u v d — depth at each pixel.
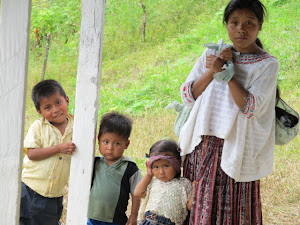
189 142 2.92
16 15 2.69
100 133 3.29
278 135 2.98
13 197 2.81
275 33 9.05
